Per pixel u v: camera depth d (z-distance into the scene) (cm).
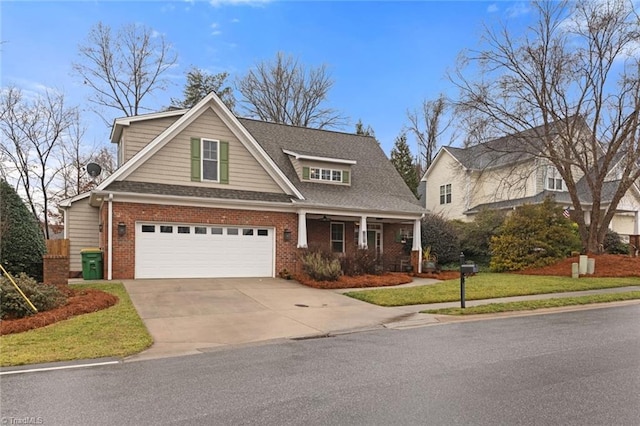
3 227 1236
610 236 2328
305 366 563
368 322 893
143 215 1403
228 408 411
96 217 1762
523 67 1953
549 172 2652
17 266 1302
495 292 1288
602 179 2017
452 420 379
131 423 376
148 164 1455
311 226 1927
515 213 2055
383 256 1820
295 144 2072
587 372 530
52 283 1133
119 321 815
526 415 392
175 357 617
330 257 1537
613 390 461
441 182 3250
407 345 691
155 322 847
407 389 466
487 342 709
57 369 548
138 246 1402
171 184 1487
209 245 1509
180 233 1466
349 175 1986
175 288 1238
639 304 1196
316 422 376
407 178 3381
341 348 671
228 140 1591
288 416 390
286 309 1019
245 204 1558
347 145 2230
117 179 1402
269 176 1659
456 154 3102
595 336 755
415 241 1909
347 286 1391
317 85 3650
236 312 965
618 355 616
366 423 373
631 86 1847
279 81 3538
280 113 3562
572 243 1923
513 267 1920
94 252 1375
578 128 2045
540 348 662
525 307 1077
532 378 504
